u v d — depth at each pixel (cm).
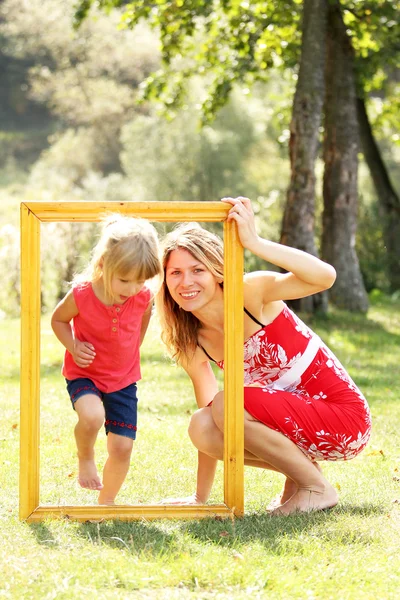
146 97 1753
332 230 1593
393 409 732
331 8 1554
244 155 3344
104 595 299
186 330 438
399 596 309
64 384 845
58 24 4816
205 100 1780
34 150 5122
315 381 433
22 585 307
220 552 345
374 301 1894
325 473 511
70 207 397
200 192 3177
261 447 415
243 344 406
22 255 395
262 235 2134
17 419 670
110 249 392
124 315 412
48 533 370
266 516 408
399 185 3984
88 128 4831
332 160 1591
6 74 5678
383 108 2172
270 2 1526
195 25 1591
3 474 486
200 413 425
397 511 422
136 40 4662
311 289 412
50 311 1495
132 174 3338
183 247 414
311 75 1359
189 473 498
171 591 306
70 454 542
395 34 1577
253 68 1656
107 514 397
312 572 329
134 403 425
